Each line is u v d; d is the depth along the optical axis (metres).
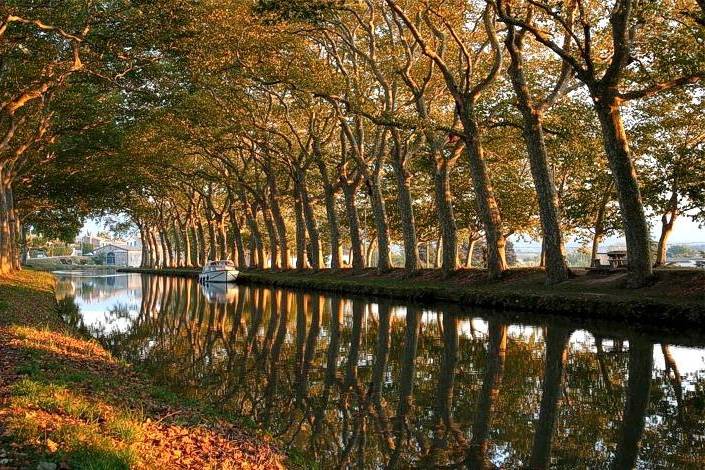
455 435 8.61
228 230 89.94
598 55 25.69
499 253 27.98
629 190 20.27
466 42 30.59
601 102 20.38
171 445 6.73
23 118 28.44
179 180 68.38
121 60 23.45
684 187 27.78
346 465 7.53
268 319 24.30
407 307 26.34
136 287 50.03
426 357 14.84
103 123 33.59
